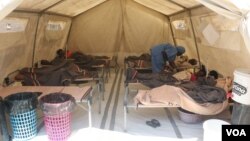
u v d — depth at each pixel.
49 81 3.71
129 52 7.10
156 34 6.87
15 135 2.60
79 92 3.02
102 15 6.62
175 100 2.86
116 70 6.67
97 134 2.82
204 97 2.89
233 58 3.20
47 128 2.58
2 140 2.50
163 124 3.14
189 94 2.95
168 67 4.68
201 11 3.86
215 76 3.80
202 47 4.38
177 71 4.45
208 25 3.76
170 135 2.82
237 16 2.10
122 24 6.78
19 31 3.58
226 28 3.12
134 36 6.91
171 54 4.52
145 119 3.30
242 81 2.33
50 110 2.46
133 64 5.15
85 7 5.90
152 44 6.96
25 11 3.56
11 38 3.39
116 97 4.29
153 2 5.48
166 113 3.53
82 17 6.63
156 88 3.18
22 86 3.36
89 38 6.89
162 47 4.57
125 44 7.04
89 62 5.41
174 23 6.17
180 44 6.00
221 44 3.42
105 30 6.81
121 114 3.47
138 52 7.06
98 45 6.99
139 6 6.52
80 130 2.92
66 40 6.67
